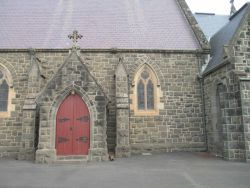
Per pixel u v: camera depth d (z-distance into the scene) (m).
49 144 14.80
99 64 18.95
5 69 18.58
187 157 16.05
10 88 18.30
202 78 18.94
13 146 17.58
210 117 17.80
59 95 15.36
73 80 15.53
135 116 18.31
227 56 15.20
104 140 15.08
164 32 20.78
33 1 22.17
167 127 18.38
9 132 17.73
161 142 18.16
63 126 15.42
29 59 18.81
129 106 17.98
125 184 9.67
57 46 19.30
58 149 15.18
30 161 15.04
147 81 19.17
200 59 19.47
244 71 15.01
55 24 20.72
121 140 16.41
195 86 19.09
